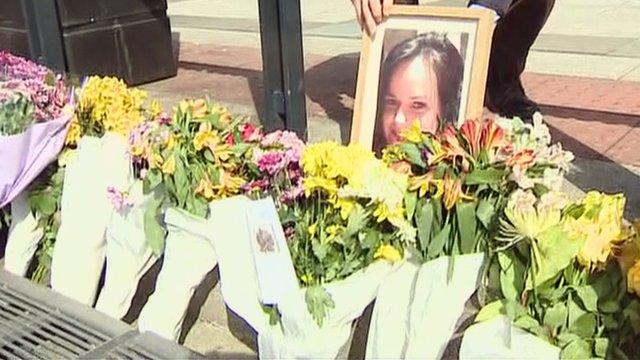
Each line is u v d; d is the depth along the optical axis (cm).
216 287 250
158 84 452
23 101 242
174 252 221
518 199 169
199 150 209
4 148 238
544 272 163
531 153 176
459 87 212
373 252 191
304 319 188
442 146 183
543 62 416
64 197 247
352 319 192
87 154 242
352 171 189
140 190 227
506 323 170
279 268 194
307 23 602
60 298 236
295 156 203
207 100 228
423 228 184
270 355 196
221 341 248
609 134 296
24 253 266
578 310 164
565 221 167
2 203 250
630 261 160
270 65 314
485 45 208
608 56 425
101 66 443
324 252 193
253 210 200
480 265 179
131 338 214
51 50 379
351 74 423
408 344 186
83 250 246
